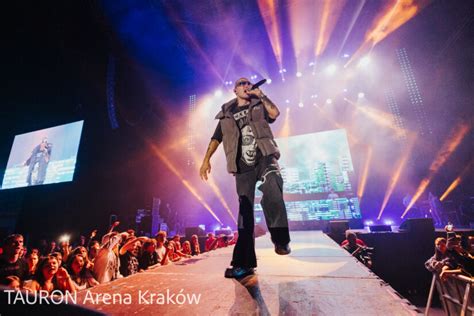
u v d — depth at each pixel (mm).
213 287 1347
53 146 14320
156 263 5383
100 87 13617
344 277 1422
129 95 14211
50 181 13609
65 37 11758
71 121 14570
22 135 15742
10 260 3312
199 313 1021
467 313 3471
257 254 2398
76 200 12922
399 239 7250
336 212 12367
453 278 3814
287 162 13641
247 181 1665
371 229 7945
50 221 13094
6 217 14516
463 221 10094
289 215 12922
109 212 12977
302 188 13086
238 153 1712
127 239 5074
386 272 7086
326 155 13133
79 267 3715
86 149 13414
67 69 13430
